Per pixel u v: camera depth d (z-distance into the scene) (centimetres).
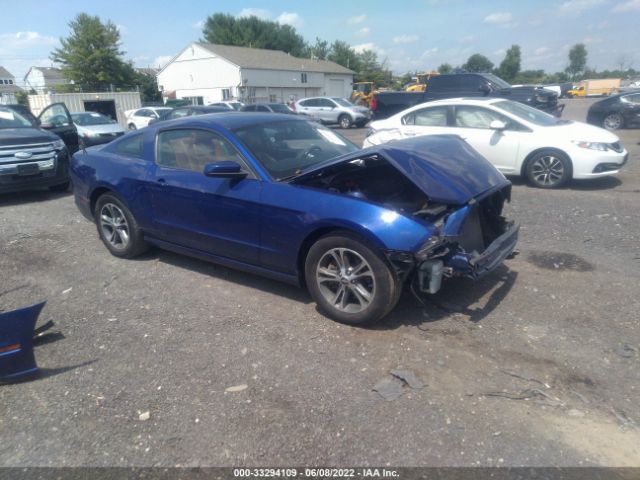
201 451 251
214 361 330
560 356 322
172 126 471
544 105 1438
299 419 271
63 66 5038
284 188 381
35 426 275
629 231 567
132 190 481
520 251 514
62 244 584
